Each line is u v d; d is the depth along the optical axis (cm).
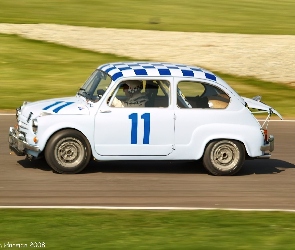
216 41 11038
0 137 5306
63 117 4119
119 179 4125
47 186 3900
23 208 3403
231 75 8888
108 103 4169
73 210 3381
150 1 15500
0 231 2919
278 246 2766
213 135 4241
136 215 3297
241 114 4297
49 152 4122
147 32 11700
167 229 3008
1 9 13488
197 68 4447
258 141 4291
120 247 2672
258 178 4306
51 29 11544
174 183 4088
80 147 4150
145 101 4203
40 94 7506
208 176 4297
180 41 10950
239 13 14462
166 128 4197
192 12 14250
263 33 12069
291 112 6981
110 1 15212
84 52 9931
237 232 2988
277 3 16412
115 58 9619
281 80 8719
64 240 2770
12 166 4350
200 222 3173
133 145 4178
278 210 3512
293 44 10975
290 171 4547
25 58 9419
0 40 10388
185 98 4250
